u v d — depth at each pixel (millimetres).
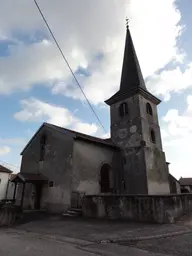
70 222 9570
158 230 7359
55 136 16000
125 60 23234
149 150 17109
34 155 17844
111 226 8289
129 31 25109
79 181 13586
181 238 6395
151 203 9172
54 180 14531
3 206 11594
